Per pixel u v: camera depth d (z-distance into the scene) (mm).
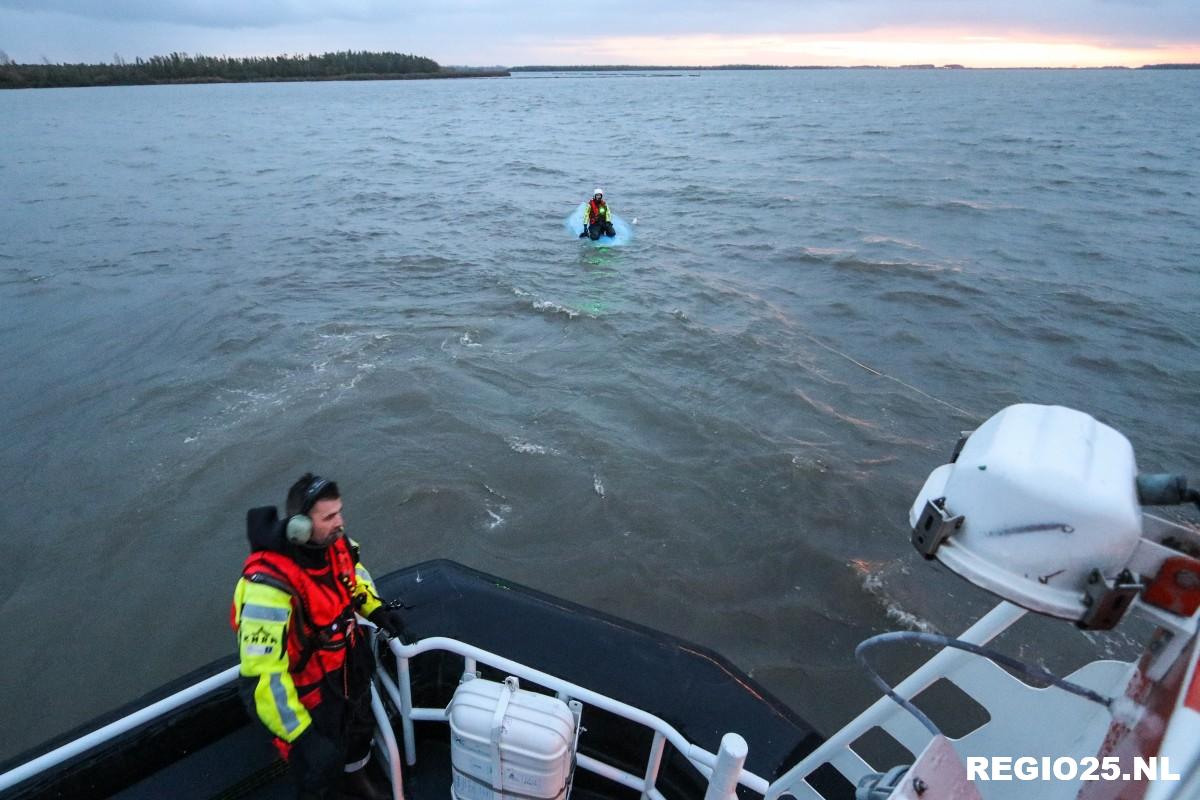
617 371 9742
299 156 35094
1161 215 20016
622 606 5887
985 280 13812
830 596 5996
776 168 30203
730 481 7355
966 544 1171
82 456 7859
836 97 105438
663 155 35375
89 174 28484
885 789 1550
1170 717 928
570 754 2148
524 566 6285
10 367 10086
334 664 2109
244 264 15273
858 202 22062
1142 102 91000
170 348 10594
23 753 2266
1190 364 10406
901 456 7891
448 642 2283
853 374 9859
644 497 7090
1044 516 1089
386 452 7789
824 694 5168
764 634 5648
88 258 15781
